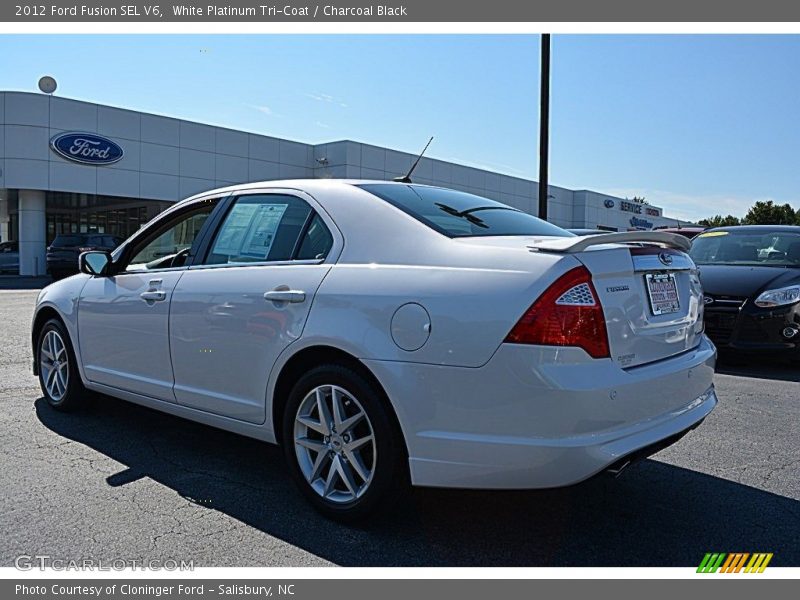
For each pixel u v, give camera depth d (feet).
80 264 14.64
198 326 12.06
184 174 92.22
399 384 9.32
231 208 12.87
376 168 102.53
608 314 8.95
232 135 96.27
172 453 13.60
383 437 9.66
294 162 102.27
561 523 10.48
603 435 8.69
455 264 9.46
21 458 13.12
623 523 10.50
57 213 119.55
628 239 9.65
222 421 12.01
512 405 8.64
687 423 9.91
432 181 109.91
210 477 12.28
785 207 243.40
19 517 10.44
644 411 9.21
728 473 12.74
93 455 13.38
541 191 36.40
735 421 16.35
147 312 13.16
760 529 10.32
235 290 11.53
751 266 24.52
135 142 87.92
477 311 8.86
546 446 8.52
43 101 81.05
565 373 8.51
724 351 22.86
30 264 85.66
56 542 9.66
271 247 11.68
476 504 11.14
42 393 18.33
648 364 9.58
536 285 8.71
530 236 10.52
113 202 103.96
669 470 12.88
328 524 10.34
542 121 36.01
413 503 11.16
